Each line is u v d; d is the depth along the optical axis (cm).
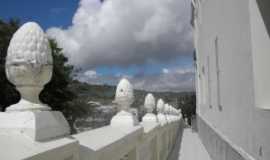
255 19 496
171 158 1301
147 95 844
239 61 611
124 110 486
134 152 488
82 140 288
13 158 153
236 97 660
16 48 202
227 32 747
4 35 1938
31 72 203
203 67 1600
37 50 205
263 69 489
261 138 463
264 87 486
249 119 542
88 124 1623
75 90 2631
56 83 2206
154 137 793
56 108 2247
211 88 1170
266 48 486
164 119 1184
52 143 194
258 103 492
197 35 2181
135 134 459
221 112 914
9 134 185
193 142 1941
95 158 258
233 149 700
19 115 193
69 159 217
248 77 536
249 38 516
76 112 2589
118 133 392
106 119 763
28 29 206
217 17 934
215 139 1091
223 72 840
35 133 186
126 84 486
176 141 2019
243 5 559
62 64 2320
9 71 206
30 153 165
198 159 1271
